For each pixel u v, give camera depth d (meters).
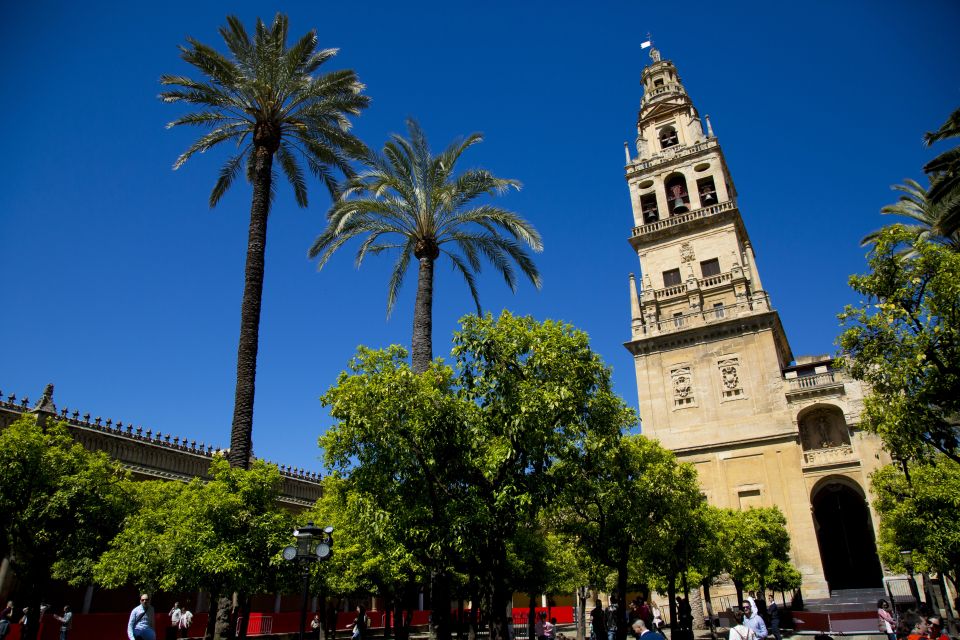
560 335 19.20
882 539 33.22
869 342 17.75
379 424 16.80
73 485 21.59
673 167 62.78
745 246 60.62
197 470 36.22
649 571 31.83
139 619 14.95
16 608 24.81
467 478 18.25
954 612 36.91
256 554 19.66
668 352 53.72
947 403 16.88
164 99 26.20
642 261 59.88
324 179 30.16
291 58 27.06
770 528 39.06
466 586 26.00
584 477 20.69
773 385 48.91
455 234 29.05
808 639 30.73
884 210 36.44
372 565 25.08
